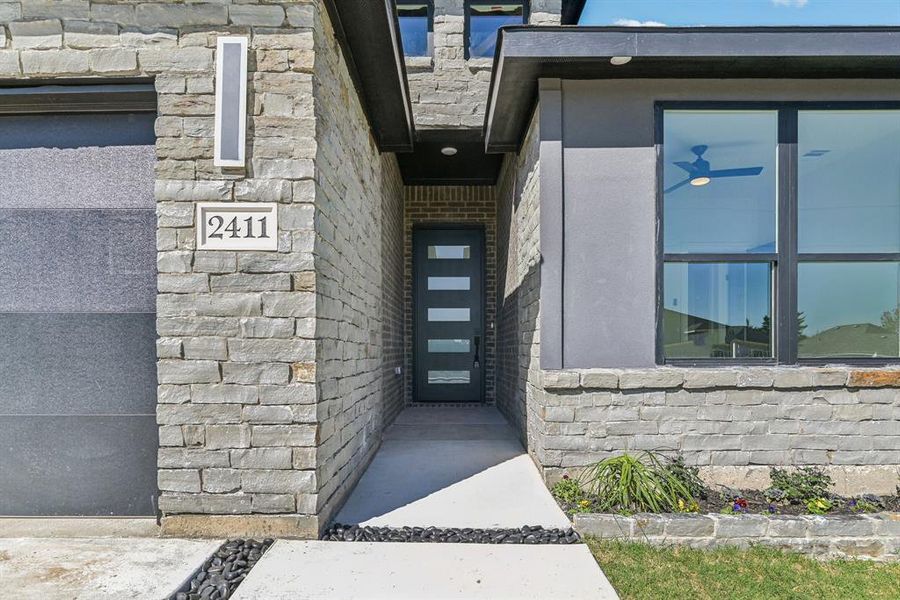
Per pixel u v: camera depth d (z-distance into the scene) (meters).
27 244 2.83
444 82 6.01
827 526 2.84
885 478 3.45
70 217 2.84
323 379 2.82
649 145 3.79
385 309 5.80
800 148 3.81
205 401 2.65
